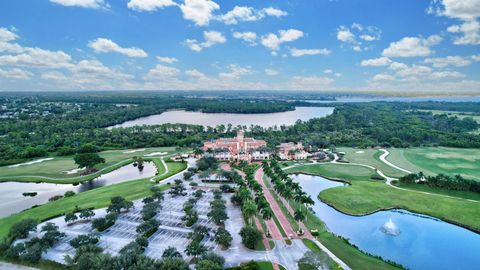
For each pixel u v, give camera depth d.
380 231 127.38
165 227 125.06
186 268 85.25
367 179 198.88
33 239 105.94
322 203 159.50
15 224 115.81
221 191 172.12
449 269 100.50
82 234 117.75
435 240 119.88
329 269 92.12
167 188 176.75
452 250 112.56
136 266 84.50
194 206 148.75
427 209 146.62
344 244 113.06
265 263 98.19
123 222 130.00
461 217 136.62
